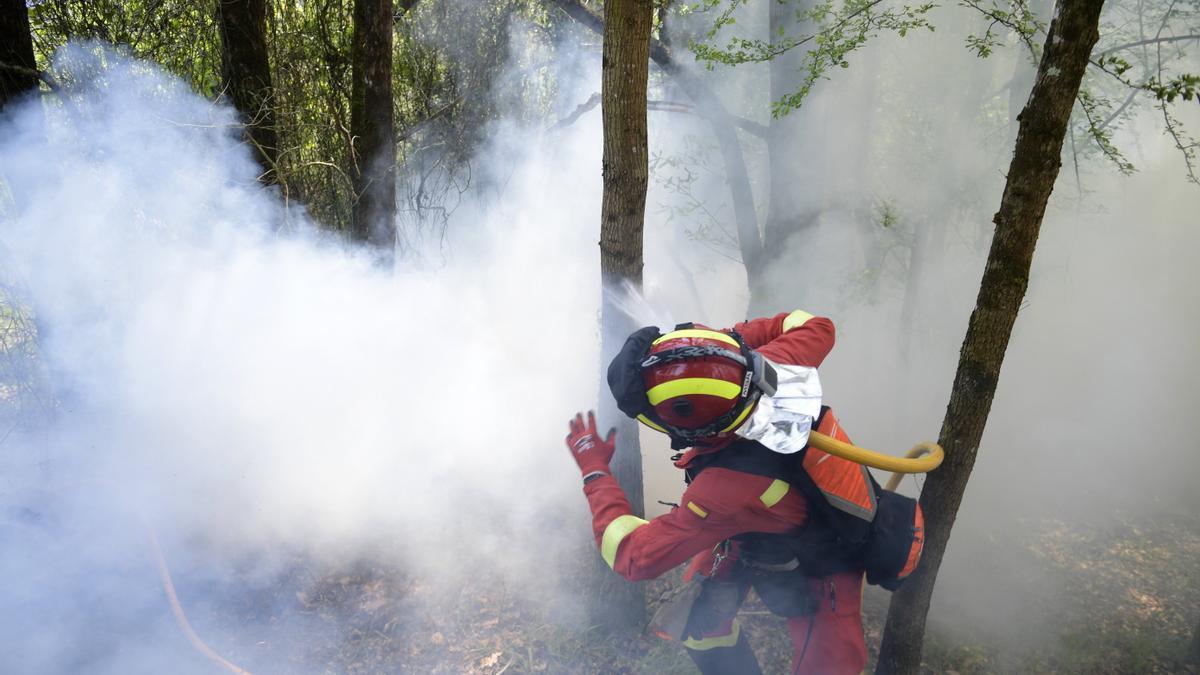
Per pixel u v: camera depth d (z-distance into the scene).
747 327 2.63
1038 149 2.83
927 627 4.92
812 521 2.45
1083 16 2.68
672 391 2.08
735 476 2.31
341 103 6.16
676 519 2.34
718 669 3.12
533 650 4.47
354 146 5.68
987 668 4.59
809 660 2.80
